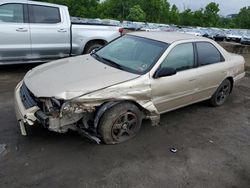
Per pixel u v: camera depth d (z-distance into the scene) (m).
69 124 3.54
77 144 3.82
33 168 3.27
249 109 5.81
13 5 6.41
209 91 5.24
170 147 3.99
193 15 101.25
